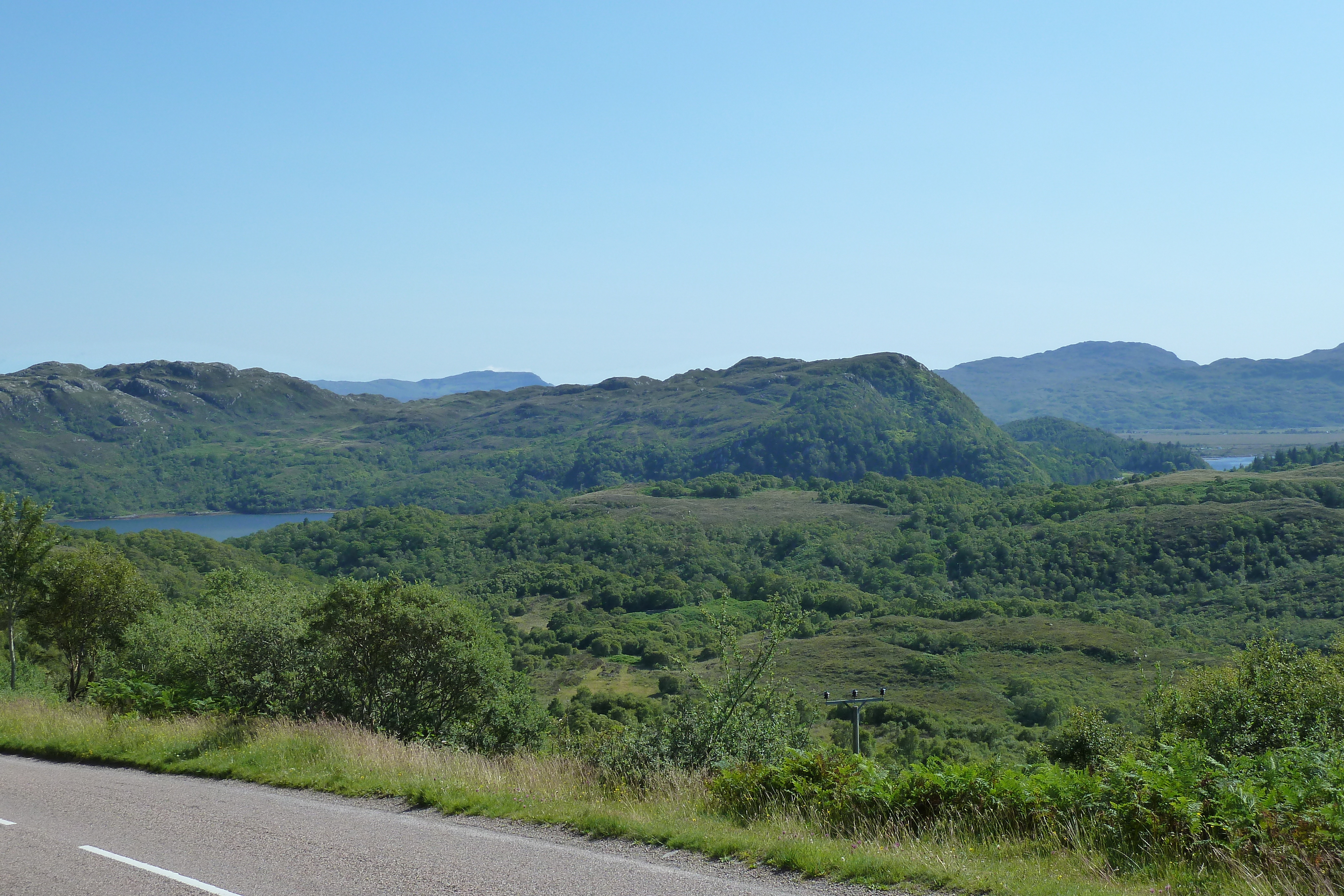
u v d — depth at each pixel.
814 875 5.51
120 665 22.38
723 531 156.12
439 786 8.14
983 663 70.94
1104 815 6.00
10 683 22.41
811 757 7.57
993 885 5.13
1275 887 4.87
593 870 5.62
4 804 7.98
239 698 15.98
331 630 15.09
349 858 5.97
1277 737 13.22
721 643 12.15
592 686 69.00
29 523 22.64
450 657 15.32
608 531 155.12
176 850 6.23
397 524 162.25
